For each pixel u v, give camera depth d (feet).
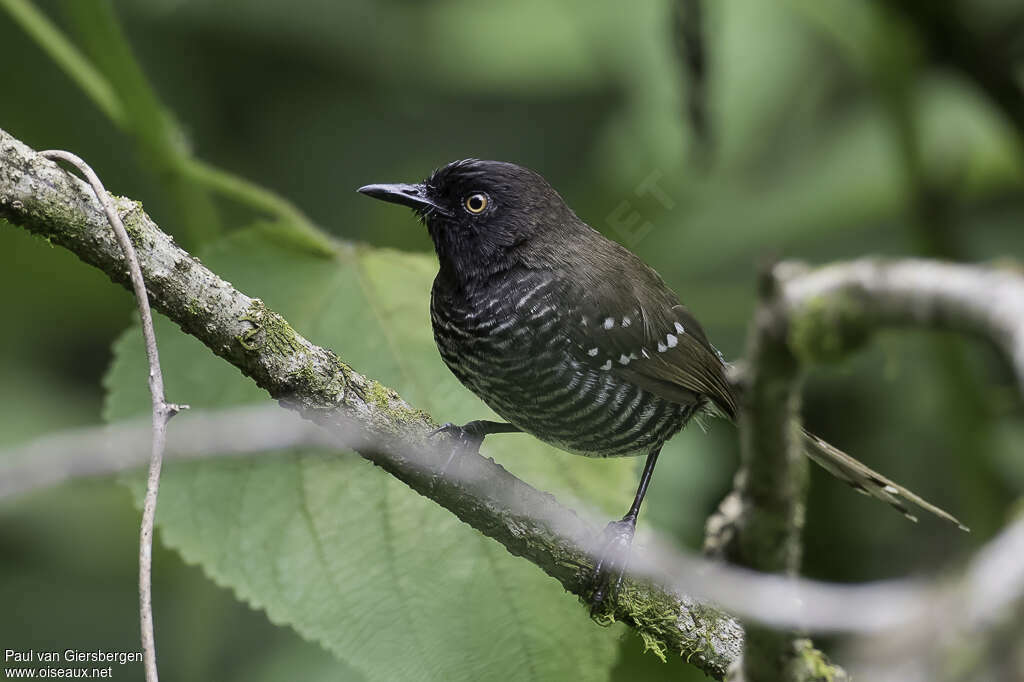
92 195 19.75
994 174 38.32
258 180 44.73
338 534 25.61
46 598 36.78
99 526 37.50
